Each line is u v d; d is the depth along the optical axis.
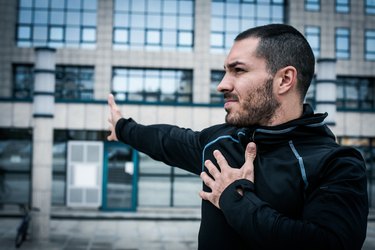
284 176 1.41
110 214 18.28
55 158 19.44
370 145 20.22
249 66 1.51
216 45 24.66
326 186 1.32
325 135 1.58
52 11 24.22
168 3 24.47
